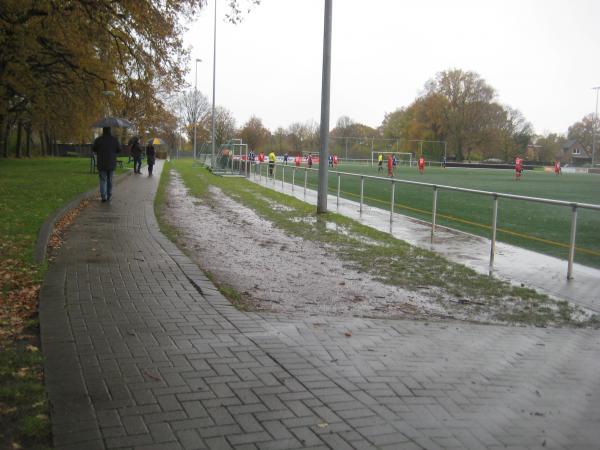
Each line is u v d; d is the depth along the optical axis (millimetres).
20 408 3672
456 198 19156
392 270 9094
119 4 20766
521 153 106188
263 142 95000
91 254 8844
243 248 10680
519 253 11227
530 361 5047
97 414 3611
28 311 5840
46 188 19594
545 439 3578
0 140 49312
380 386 4277
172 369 4395
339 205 20062
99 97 27984
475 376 4609
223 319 5773
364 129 118812
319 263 9484
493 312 6836
